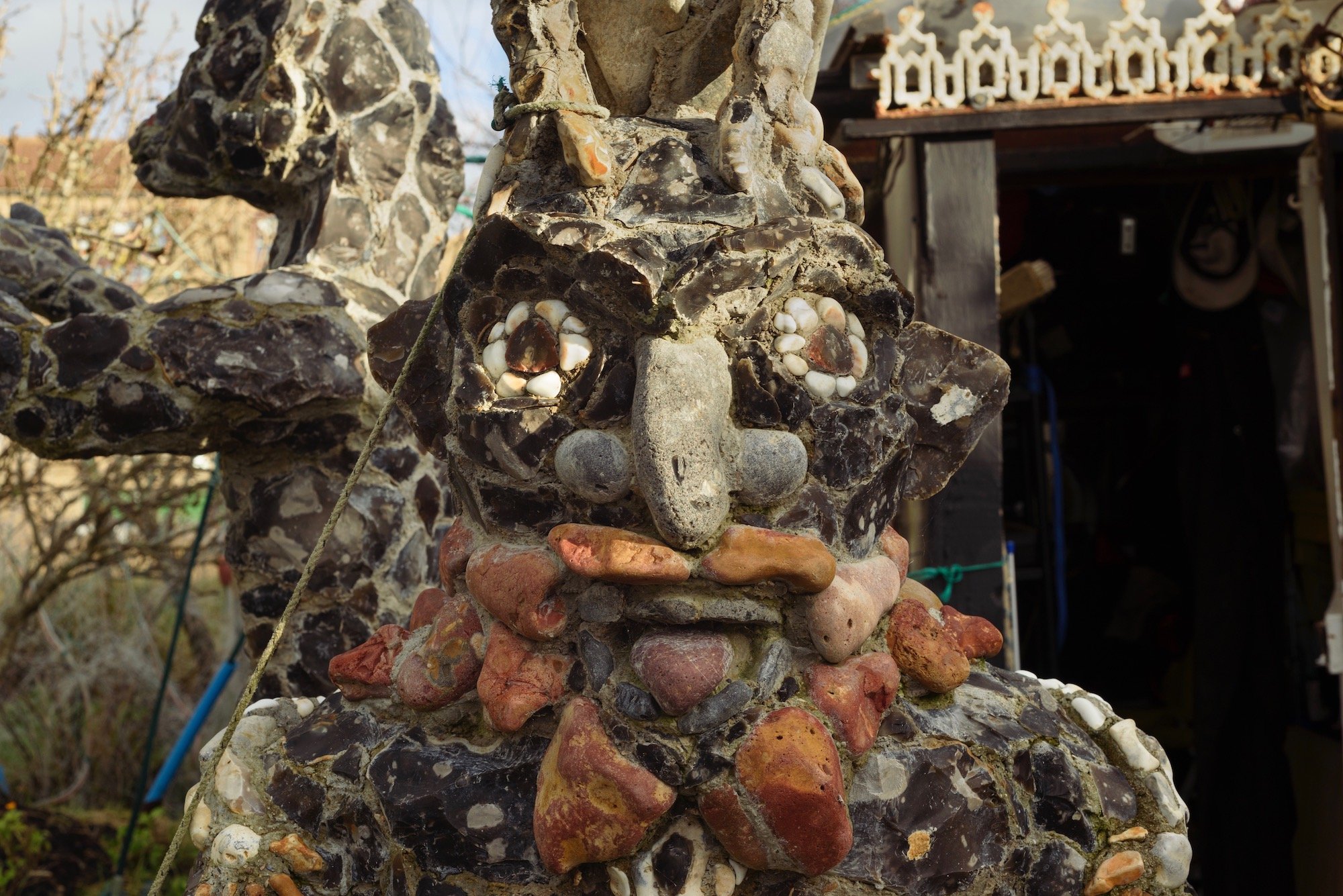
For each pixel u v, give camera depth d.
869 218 3.74
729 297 1.40
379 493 2.57
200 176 2.82
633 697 1.39
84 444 2.43
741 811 1.37
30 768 5.46
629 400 1.42
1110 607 4.19
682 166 1.51
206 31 2.74
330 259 2.62
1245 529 3.54
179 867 4.61
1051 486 3.76
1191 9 2.89
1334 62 2.74
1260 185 3.58
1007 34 2.74
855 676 1.45
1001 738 1.55
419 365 1.59
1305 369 3.62
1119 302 4.09
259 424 2.48
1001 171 3.45
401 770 1.49
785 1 1.57
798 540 1.41
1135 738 1.65
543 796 1.39
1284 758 3.45
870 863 1.42
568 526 1.42
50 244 2.64
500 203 1.54
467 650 1.51
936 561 2.78
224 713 5.35
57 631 5.81
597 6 1.70
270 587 2.59
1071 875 1.56
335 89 2.67
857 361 1.51
